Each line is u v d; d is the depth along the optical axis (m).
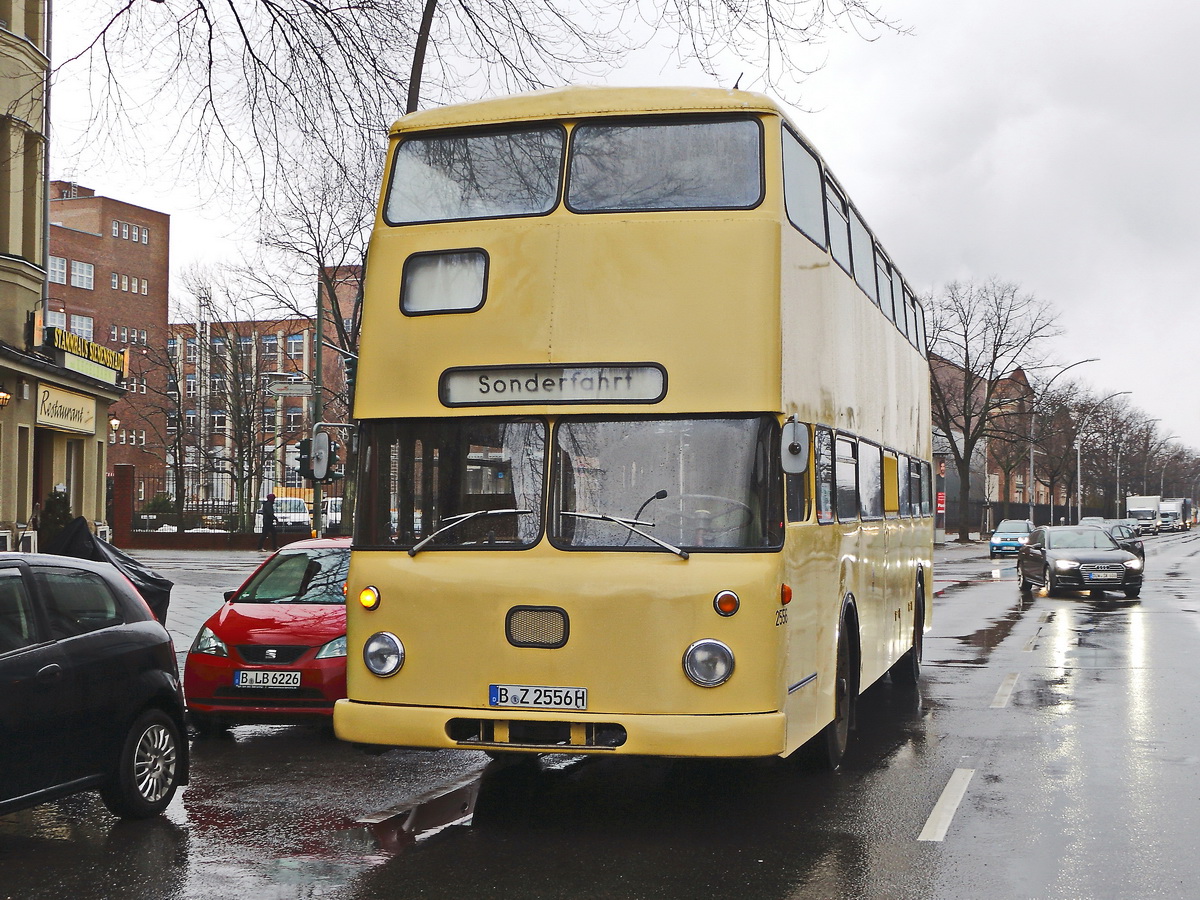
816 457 8.47
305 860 6.79
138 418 87.25
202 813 7.98
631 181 7.72
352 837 7.32
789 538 7.47
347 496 28.47
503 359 7.59
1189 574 38.94
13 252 26.45
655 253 7.54
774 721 7.06
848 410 9.91
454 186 7.94
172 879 6.42
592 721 7.18
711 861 6.73
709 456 7.33
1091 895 6.08
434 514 7.60
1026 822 7.64
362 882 6.34
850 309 10.21
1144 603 26.95
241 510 54.47
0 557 7.18
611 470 7.40
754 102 7.77
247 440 65.88
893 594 12.50
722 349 7.40
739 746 7.02
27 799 6.84
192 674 10.77
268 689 10.60
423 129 8.08
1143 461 133.25
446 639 7.41
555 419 7.51
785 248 7.71
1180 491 178.88
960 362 72.44
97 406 31.89
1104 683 14.26
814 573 8.21
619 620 7.21
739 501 7.28
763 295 7.45
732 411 7.36
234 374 63.66
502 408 7.56
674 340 7.43
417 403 7.69
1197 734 10.82
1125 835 7.30
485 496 7.52
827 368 8.98
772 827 7.52
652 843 7.13
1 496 25.44
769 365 7.38
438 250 7.80
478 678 7.35
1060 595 29.81
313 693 10.59
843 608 9.44
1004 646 18.48
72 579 7.59
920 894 6.10
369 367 7.81
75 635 7.39
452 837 7.30
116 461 85.81
